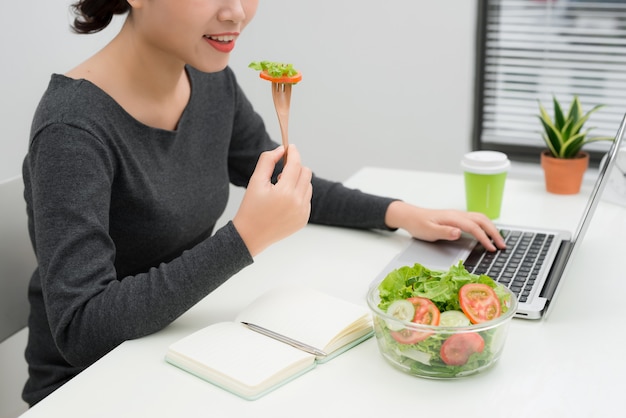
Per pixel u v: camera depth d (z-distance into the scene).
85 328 0.98
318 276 1.18
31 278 1.26
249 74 2.51
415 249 1.26
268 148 1.48
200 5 1.03
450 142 2.40
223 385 0.88
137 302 0.98
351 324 0.96
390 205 1.34
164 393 0.87
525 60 2.37
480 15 2.35
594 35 2.29
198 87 1.29
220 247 0.99
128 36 1.14
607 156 1.17
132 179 1.13
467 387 0.87
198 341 0.95
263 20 2.45
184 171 1.24
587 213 1.04
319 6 2.39
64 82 1.12
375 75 2.40
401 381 0.89
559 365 0.92
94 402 0.86
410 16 2.31
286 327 0.98
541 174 2.35
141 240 1.19
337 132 2.50
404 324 0.87
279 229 1.00
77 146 1.04
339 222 1.38
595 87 2.33
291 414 0.83
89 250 1.01
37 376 1.24
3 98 1.66
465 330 0.86
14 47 1.67
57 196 1.01
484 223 1.28
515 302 0.90
